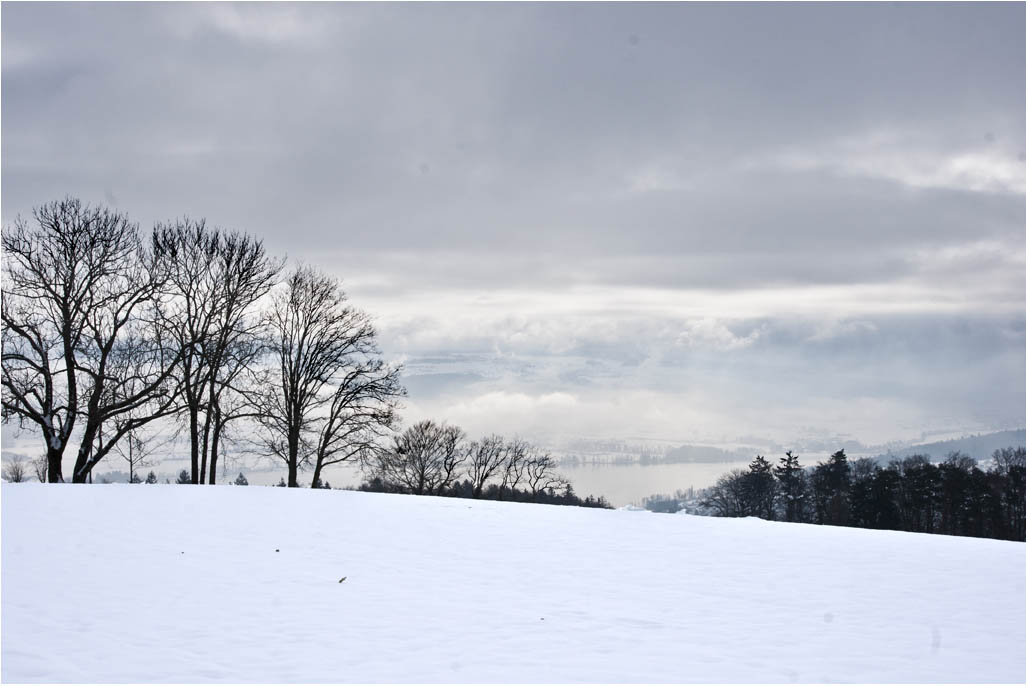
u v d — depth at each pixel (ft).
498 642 40.04
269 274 160.15
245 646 38.60
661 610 47.09
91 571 52.90
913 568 61.52
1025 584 55.93
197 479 146.82
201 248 155.22
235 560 58.23
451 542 69.46
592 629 42.70
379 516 84.84
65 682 33.22
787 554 67.36
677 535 78.13
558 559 62.69
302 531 72.43
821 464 290.56
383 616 44.39
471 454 275.80
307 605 46.34
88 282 141.18
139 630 40.57
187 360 146.51
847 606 48.83
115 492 96.32
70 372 137.69
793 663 37.68
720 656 38.50
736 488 312.71
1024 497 245.86
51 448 135.54
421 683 34.17
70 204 142.82
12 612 42.91
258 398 152.66
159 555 58.90
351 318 171.53
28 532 66.08
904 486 248.73
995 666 37.76
